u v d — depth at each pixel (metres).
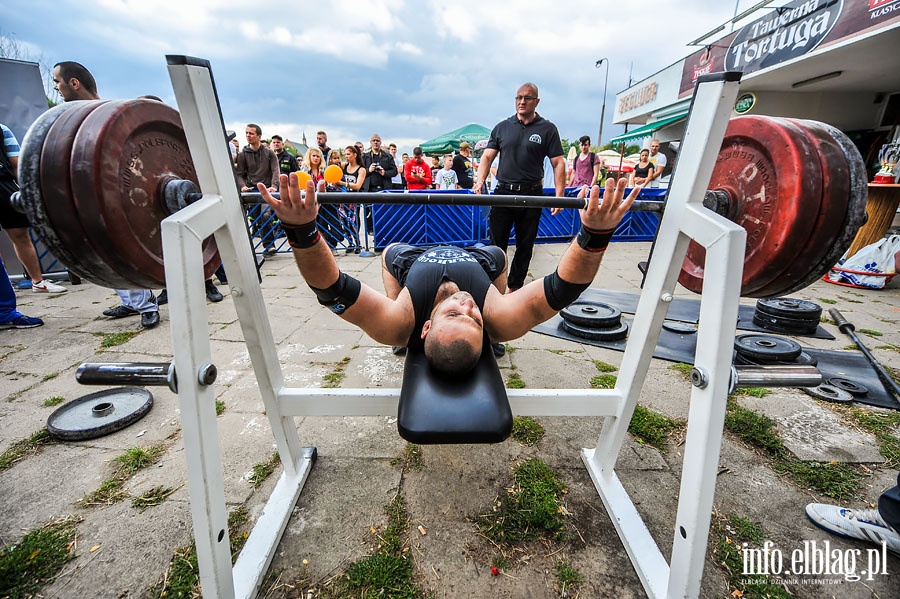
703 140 1.06
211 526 1.02
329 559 1.34
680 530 1.09
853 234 1.05
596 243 1.09
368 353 2.87
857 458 1.82
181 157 1.24
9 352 2.85
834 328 3.36
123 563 1.32
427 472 1.72
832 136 1.09
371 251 6.57
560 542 1.41
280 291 4.37
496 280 1.99
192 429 0.97
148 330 3.24
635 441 1.94
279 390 1.48
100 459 1.79
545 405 1.50
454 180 8.23
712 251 0.98
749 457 1.83
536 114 3.61
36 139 0.95
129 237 1.03
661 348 2.93
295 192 0.98
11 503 1.55
